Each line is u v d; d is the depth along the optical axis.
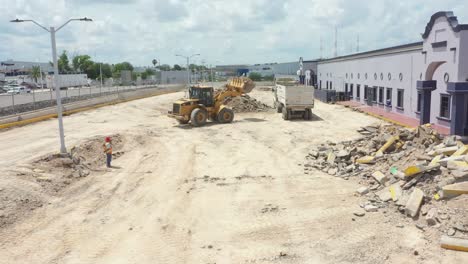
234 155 22.88
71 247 11.47
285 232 12.11
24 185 15.59
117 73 130.25
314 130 31.23
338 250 10.74
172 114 34.59
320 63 73.12
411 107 34.81
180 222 13.16
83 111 43.56
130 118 39.59
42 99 51.09
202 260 10.55
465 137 22.61
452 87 22.69
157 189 16.72
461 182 12.40
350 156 19.72
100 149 24.17
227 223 12.97
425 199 12.59
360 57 48.62
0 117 31.55
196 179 18.09
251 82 35.78
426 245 10.48
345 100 53.16
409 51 34.78
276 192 15.97
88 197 15.76
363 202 14.20
